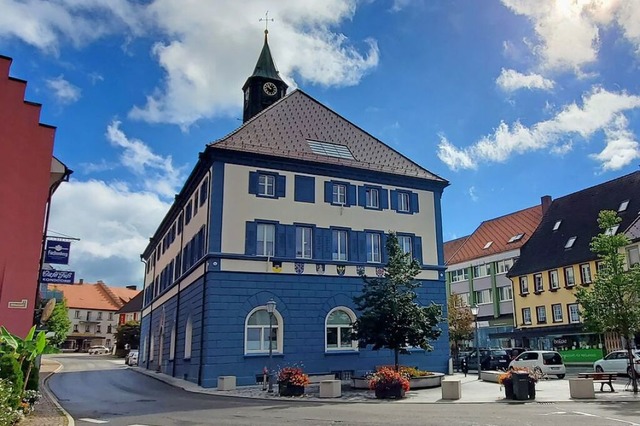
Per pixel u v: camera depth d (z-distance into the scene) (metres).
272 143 29.31
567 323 43.78
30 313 19.28
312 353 27.09
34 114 20.89
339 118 34.16
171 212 38.50
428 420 13.19
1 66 20.69
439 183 33.22
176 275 35.88
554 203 52.47
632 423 12.28
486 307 56.28
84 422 13.72
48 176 20.67
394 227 31.12
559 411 14.93
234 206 27.12
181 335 31.78
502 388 22.03
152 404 18.44
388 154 33.25
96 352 92.06
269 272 27.06
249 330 26.38
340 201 30.17
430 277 31.45
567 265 44.19
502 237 57.62
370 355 28.44
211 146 27.06
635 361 26.25
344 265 28.88
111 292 115.31
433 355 30.27
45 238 22.61
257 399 19.88
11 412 11.24
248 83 37.22
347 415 14.45
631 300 20.20
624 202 43.34
